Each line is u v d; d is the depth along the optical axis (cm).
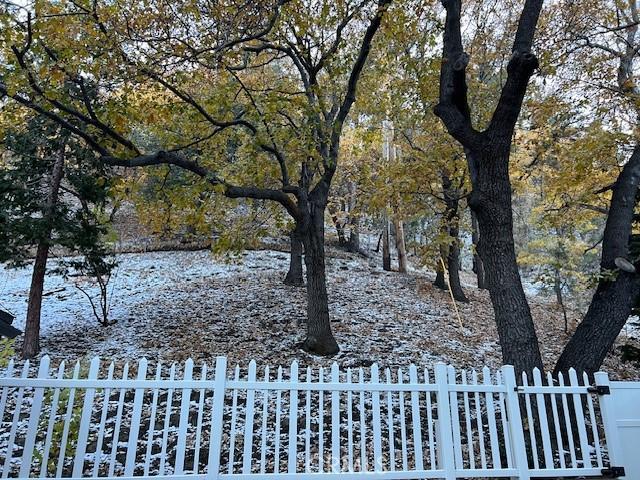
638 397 465
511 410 443
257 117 825
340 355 981
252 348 1007
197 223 862
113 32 627
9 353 431
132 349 983
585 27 878
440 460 423
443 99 675
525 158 1217
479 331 1331
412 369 433
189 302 1395
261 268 1930
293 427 398
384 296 1622
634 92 811
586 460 441
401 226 2111
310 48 983
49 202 1007
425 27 975
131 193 829
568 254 1622
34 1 540
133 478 363
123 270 1794
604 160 852
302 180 1072
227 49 729
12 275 1667
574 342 670
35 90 601
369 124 1397
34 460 526
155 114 792
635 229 964
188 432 619
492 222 630
